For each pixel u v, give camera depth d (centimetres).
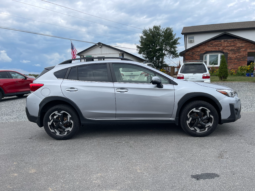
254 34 2581
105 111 418
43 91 421
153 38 2761
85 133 467
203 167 286
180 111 420
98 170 288
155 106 412
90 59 459
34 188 248
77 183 256
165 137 418
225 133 429
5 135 470
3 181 266
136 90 412
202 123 405
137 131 467
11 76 1080
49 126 421
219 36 2092
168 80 420
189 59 2219
